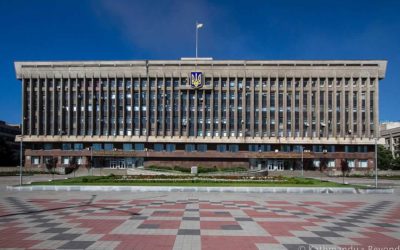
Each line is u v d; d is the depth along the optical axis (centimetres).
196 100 8088
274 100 8125
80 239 1134
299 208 1941
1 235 1191
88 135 8094
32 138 8038
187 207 1919
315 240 1152
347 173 7112
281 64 8119
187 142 8012
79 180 3694
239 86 8162
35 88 8194
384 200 2439
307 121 8075
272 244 1098
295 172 7494
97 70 8162
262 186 3059
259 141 7988
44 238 1146
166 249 1023
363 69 8025
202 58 8262
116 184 3178
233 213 1712
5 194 2683
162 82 8200
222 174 4719
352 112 7988
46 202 2141
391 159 9231
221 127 8075
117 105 8138
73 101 8200
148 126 8069
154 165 8038
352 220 1544
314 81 8138
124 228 1316
